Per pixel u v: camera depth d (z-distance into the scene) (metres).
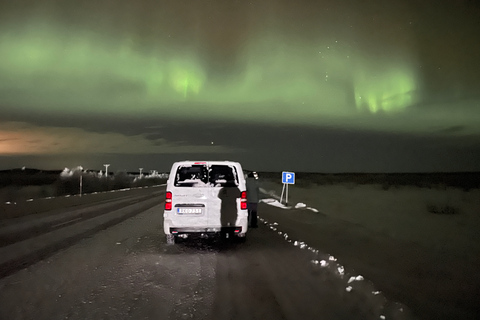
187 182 10.77
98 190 53.50
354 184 71.56
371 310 5.59
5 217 17.81
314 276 7.56
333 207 26.16
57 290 6.74
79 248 10.91
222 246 11.04
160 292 6.62
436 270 7.80
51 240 12.34
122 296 6.39
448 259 8.85
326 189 53.31
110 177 70.81
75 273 8.00
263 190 48.97
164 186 67.06
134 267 8.55
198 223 10.43
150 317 5.39
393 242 11.12
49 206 22.95
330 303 5.92
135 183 73.69
